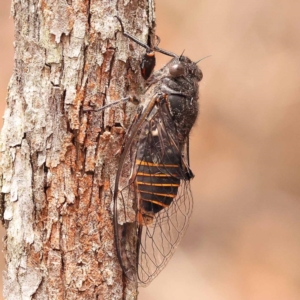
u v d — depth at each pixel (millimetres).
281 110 614
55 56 411
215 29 633
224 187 587
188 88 429
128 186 417
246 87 621
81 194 413
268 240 552
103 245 415
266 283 514
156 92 425
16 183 413
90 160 413
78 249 414
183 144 429
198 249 545
